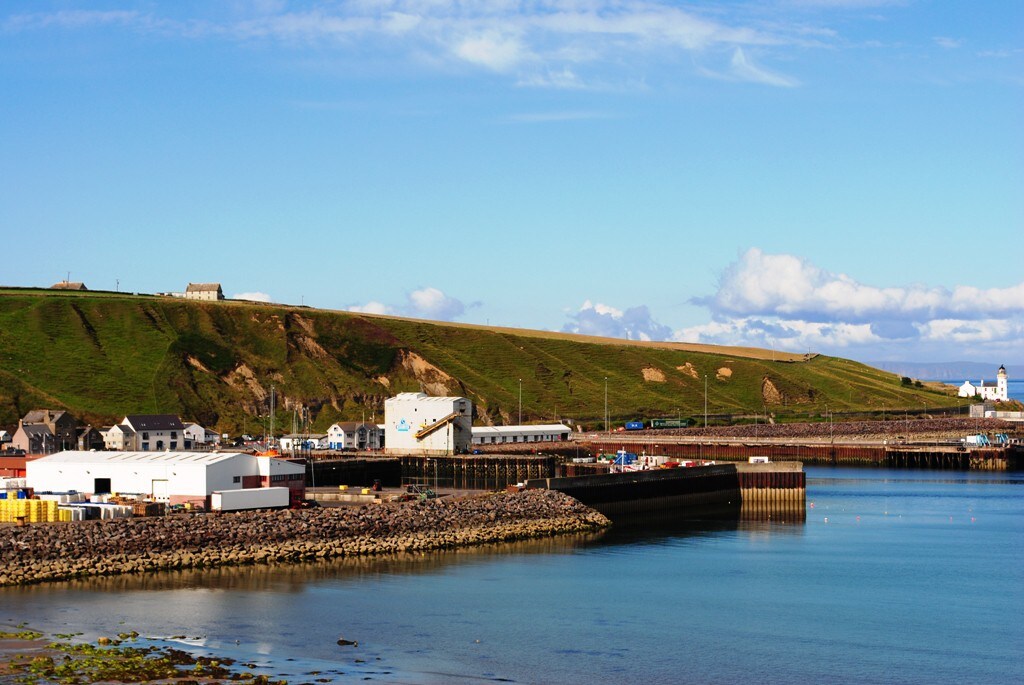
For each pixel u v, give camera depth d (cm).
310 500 13550
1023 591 10262
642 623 8775
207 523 10825
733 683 7238
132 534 10244
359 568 10500
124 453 13238
